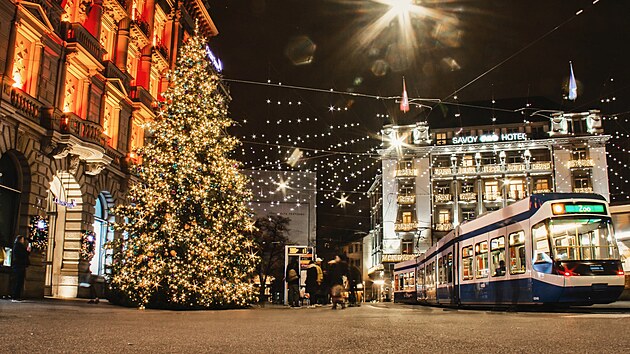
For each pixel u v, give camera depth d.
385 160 62.12
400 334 6.52
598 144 57.56
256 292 20.58
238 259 19.39
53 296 23.59
